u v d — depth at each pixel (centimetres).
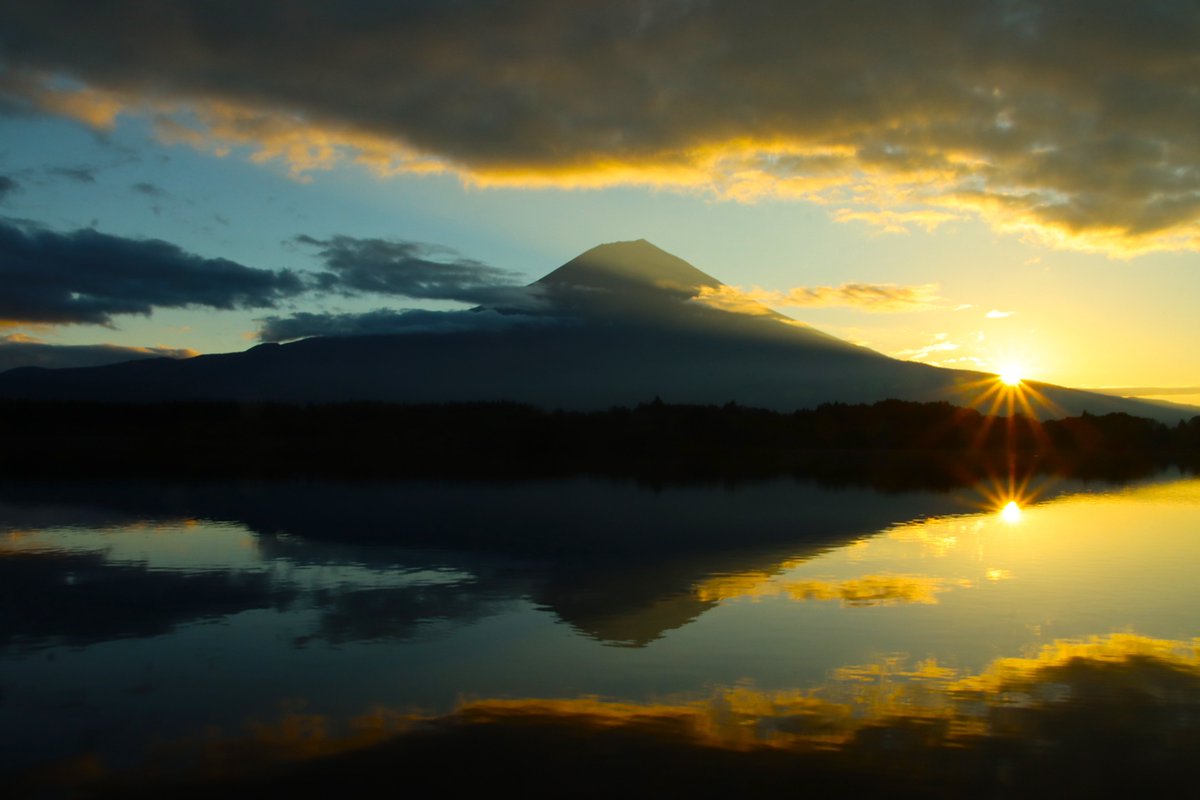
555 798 830
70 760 922
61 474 5628
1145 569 2028
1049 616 1540
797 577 1938
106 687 1150
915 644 1353
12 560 2191
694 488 4766
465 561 2172
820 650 1317
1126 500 4141
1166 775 877
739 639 1387
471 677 1188
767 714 1041
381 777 878
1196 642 1362
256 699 1102
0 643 1373
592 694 1116
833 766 897
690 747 945
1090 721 1016
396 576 1956
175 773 891
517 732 987
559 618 1538
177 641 1382
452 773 885
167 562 2156
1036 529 2847
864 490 4681
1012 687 1141
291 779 875
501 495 4212
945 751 933
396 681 1173
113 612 1587
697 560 2181
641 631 1445
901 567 2069
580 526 2914
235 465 6825
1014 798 831
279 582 1889
